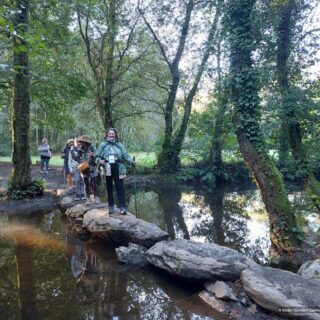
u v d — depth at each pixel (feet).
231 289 15.30
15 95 36.11
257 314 13.67
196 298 15.61
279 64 28.40
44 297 15.43
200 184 60.08
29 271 18.45
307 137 31.40
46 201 36.94
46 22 31.45
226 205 41.09
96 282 17.19
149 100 61.16
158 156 62.28
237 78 23.31
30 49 11.31
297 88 28.09
